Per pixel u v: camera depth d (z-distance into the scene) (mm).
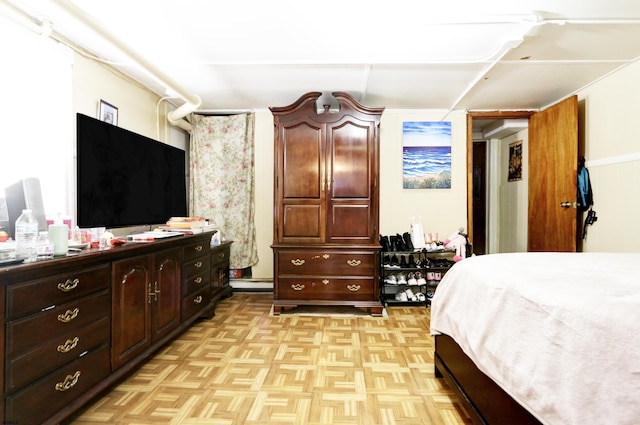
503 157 4930
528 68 2746
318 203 3201
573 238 3105
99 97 2543
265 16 1989
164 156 2840
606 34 2197
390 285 3621
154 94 3322
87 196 1934
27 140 1973
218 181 3855
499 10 1928
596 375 802
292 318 3031
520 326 1097
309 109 3193
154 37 2248
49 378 1336
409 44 2344
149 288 2062
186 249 2570
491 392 1264
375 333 2656
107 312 1688
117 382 1886
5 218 1651
